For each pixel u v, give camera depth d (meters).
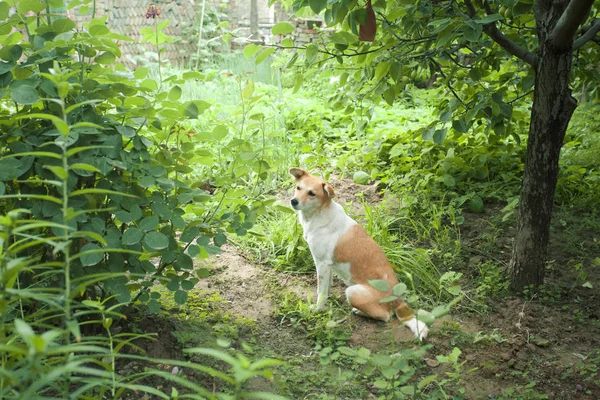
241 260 5.55
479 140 7.32
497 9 5.14
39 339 1.73
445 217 6.26
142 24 14.12
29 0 3.43
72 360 2.33
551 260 5.55
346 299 4.95
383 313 4.50
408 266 5.11
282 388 3.40
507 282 5.03
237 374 1.77
